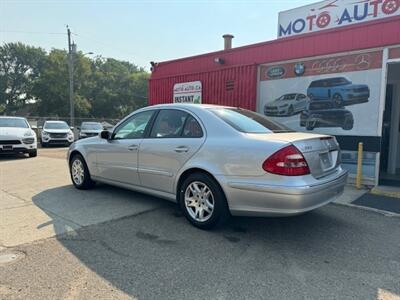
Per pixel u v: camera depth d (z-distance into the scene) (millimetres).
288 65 8281
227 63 9477
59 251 3604
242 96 9156
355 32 7008
